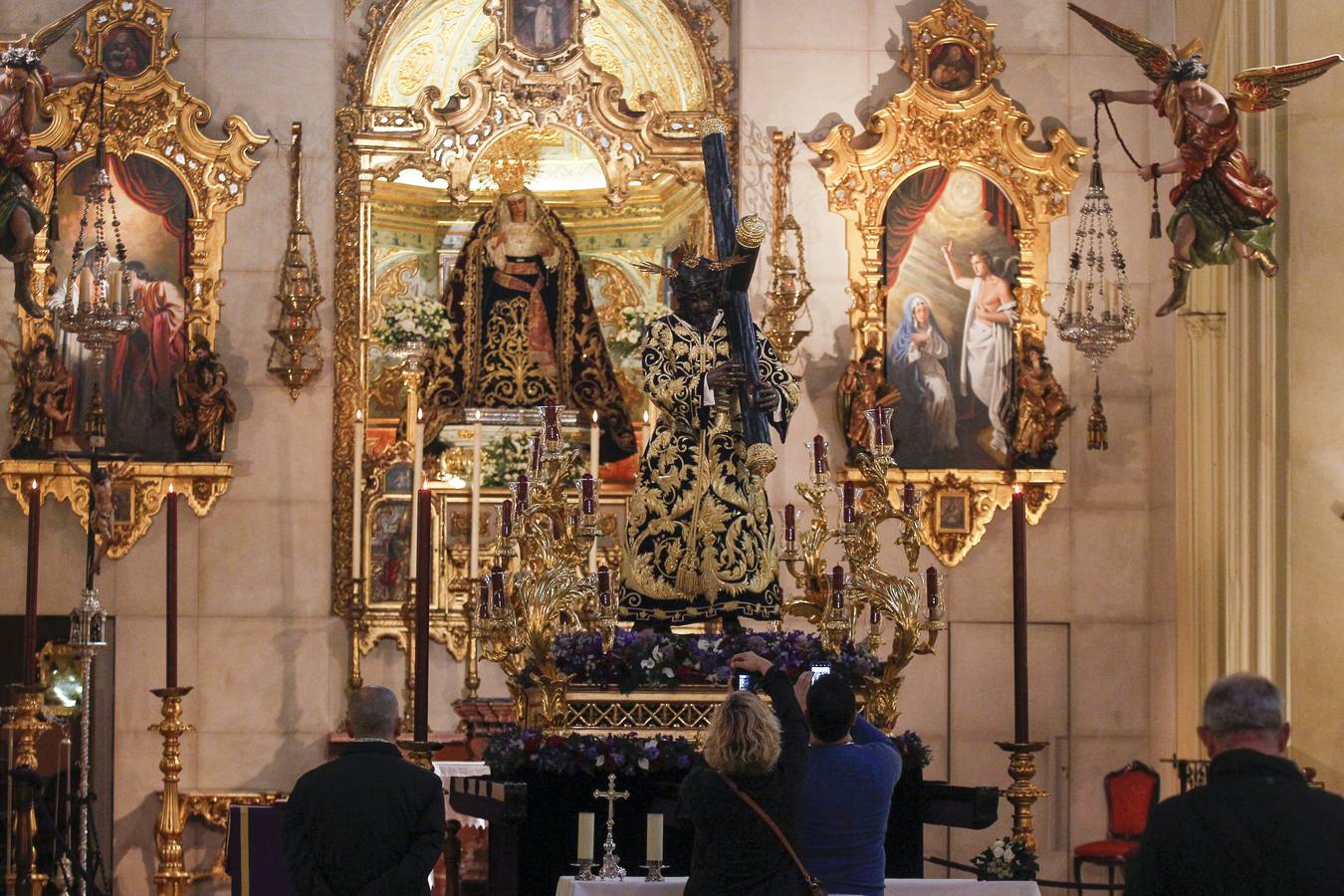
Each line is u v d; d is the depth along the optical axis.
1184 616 15.02
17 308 15.03
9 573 14.86
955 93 15.73
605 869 8.52
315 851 7.59
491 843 10.26
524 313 16.27
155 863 14.81
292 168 15.42
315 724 15.08
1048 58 15.97
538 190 17.09
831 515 15.27
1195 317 14.99
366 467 15.37
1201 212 13.47
